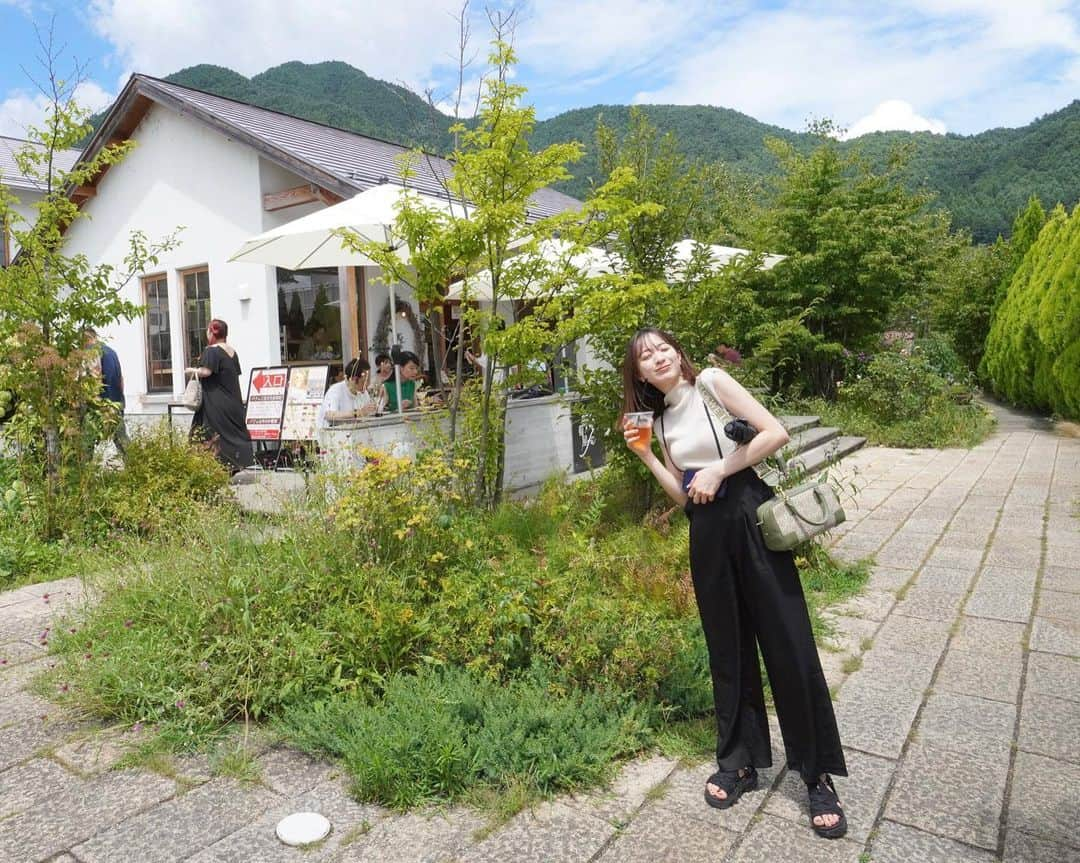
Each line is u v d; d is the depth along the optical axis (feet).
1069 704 10.91
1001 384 64.95
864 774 9.15
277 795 8.77
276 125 41.39
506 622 10.93
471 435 19.17
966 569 17.85
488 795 8.63
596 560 13.15
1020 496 26.43
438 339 39.14
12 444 22.24
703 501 8.39
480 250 17.24
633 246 21.56
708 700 10.57
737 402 8.32
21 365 20.07
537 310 18.24
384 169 38.83
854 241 46.42
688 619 12.66
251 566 12.37
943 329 75.87
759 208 55.16
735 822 8.21
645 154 22.39
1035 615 14.66
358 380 27.07
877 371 43.88
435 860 7.56
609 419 20.67
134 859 7.62
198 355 41.06
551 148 17.15
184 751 9.71
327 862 7.55
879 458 36.14
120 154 21.44
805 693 8.09
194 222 39.83
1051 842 7.79
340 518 12.56
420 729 9.20
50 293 20.26
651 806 8.54
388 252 18.07
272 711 10.50
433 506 13.17
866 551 19.70
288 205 35.94
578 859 7.59
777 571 8.23
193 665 10.64
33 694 11.57
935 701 11.10
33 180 21.81
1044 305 46.68
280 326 37.70
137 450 22.12
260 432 32.04
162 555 14.15
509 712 9.65
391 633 10.96
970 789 8.78
